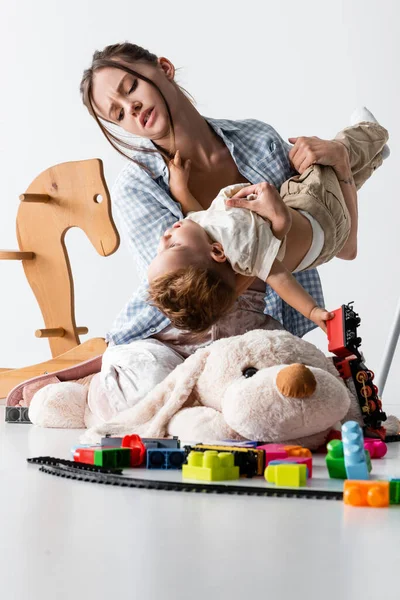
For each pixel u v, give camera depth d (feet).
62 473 3.66
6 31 11.11
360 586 2.07
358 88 9.80
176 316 4.52
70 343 8.07
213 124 5.89
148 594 2.02
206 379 4.37
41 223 8.04
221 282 4.56
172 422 4.32
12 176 11.20
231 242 4.58
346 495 3.02
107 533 2.62
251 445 3.95
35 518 2.84
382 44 9.72
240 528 2.67
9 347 11.33
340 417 4.06
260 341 4.39
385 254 9.73
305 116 10.01
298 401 3.95
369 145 6.15
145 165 5.89
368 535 2.56
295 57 10.01
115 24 10.67
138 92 5.58
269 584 2.09
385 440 4.67
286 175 5.90
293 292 4.70
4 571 2.23
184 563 2.28
